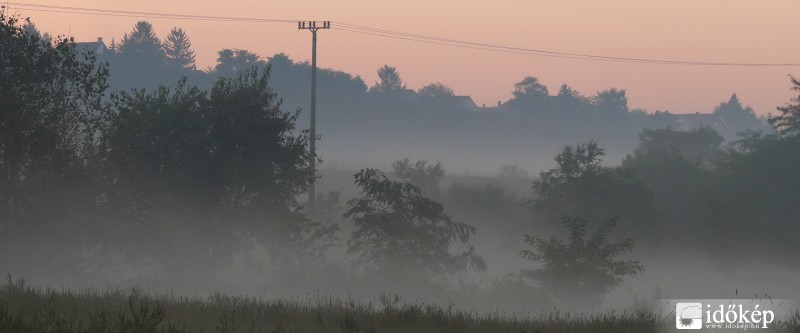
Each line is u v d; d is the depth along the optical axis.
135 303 63.34
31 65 105.44
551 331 61.09
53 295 62.06
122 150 116.50
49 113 107.88
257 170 139.38
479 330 58.62
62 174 106.50
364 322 59.06
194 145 136.75
